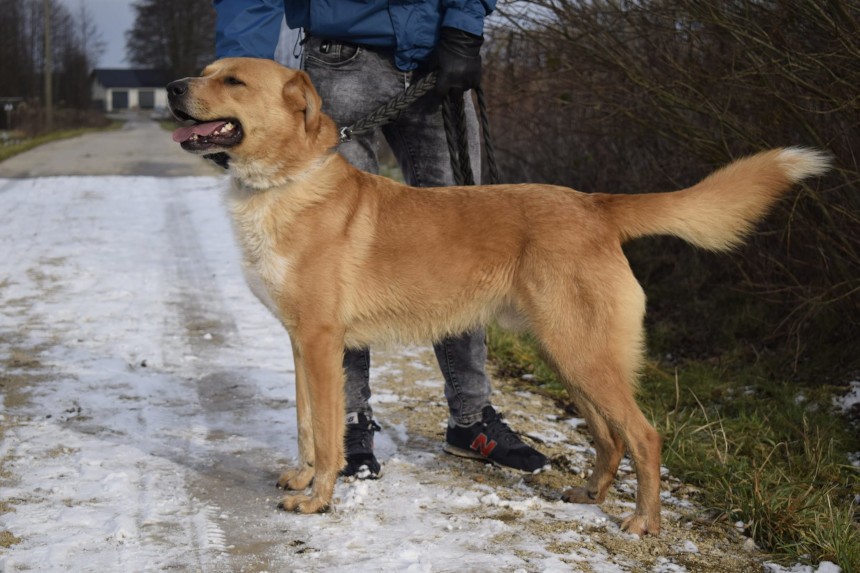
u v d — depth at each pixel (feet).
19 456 12.36
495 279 11.40
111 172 57.57
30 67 194.80
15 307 21.56
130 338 19.04
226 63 11.35
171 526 10.46
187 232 33.63
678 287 24.90
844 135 17.16
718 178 11.20
